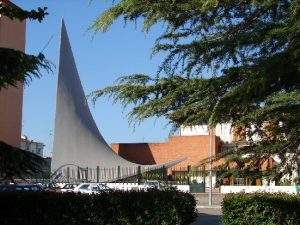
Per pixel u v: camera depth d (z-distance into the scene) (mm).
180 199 14609
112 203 13227
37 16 10156
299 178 7516
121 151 71438
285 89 6371
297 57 5680
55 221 12711
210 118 6273
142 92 6816
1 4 10016
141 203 13625
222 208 13312
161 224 13859
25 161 9570
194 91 6574
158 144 69750
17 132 43000
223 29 6395
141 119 6832
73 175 49594
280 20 6176
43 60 9570
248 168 7609
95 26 6230
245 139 7402
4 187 13969
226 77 6430
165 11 6035
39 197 12742
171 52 6535
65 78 59594
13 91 42344
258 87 5922
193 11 6094
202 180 8609
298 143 7227
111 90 6934
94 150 58375
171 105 6754
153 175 35875
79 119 59375
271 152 7336
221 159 7633
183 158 54719
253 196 12836
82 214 12930
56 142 58031
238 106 6344
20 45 41406
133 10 6004
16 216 12539
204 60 6445
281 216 12477
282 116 6668
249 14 6266
